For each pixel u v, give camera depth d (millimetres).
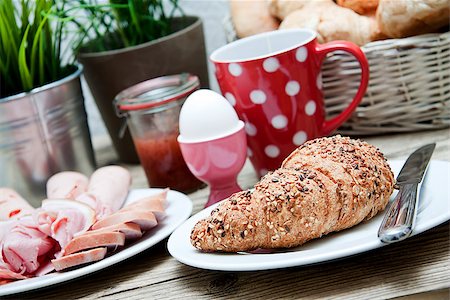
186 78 827
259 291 616
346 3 819
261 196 619
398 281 594
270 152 768
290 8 833
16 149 826
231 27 895
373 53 792
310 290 605
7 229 700
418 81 796
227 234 617
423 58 788
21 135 824
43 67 857
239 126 733
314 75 760
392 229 581
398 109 810
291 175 627
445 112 807
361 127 832
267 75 744
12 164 829
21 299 671
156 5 933
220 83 772
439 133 807
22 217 714
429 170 672
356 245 586
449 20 781
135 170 914
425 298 581
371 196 624
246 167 849
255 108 755
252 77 747
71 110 855
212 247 625
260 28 854
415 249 619
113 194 757
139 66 874
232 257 616
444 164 674
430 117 812
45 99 831
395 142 812
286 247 622
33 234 689
